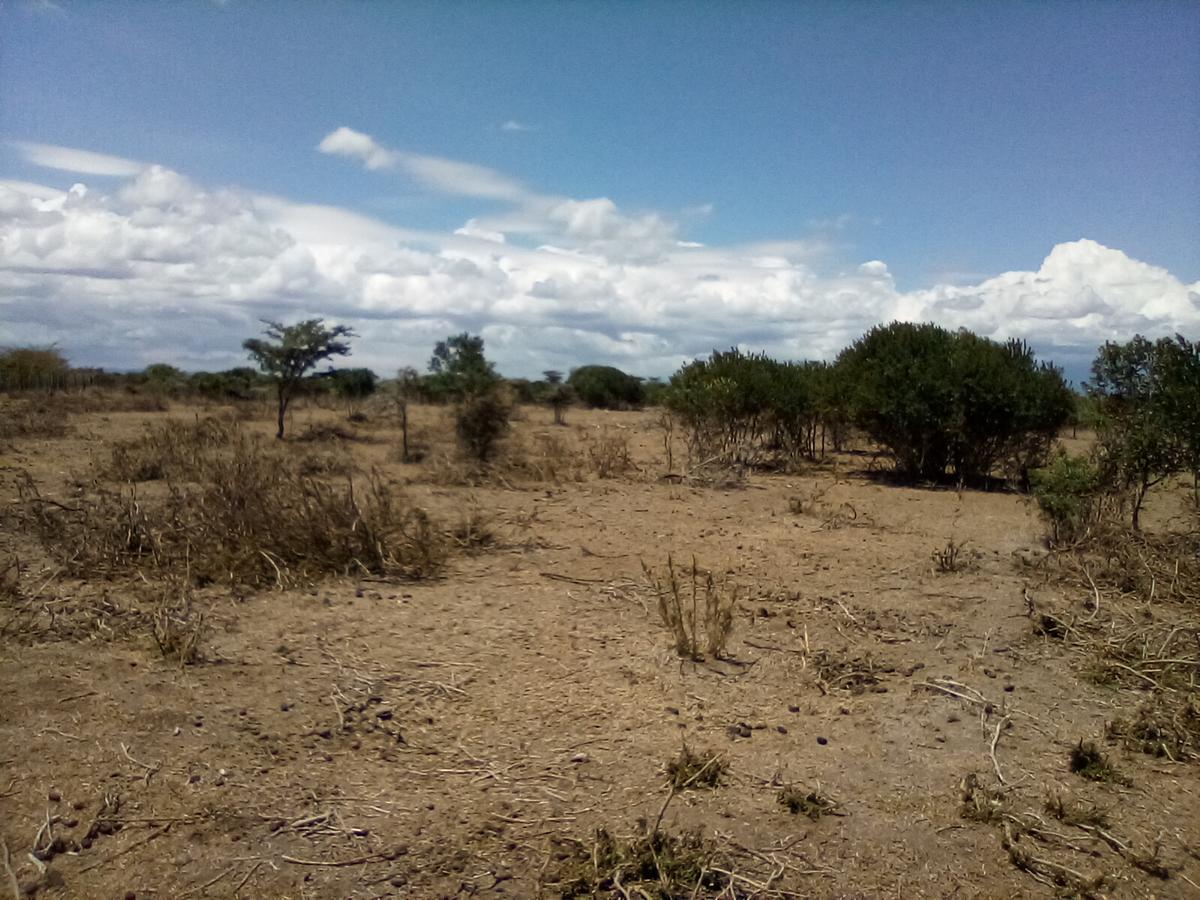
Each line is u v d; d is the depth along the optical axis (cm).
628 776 417
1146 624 643
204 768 404
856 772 426
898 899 333
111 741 420
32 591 646
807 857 356
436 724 469
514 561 827
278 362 1844
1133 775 430
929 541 952
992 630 637
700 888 334
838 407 1628
